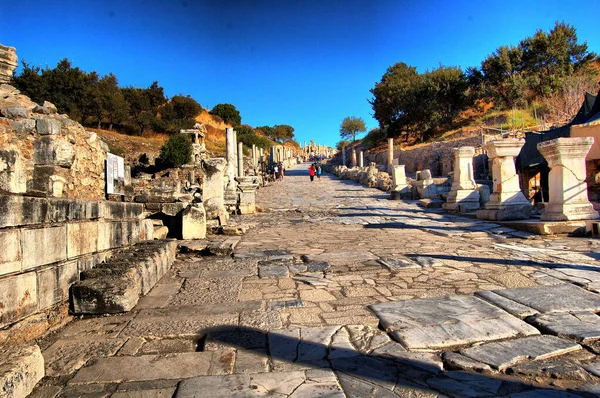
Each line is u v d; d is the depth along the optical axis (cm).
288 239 871
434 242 786
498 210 1056
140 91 4925
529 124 3125
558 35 3950
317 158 7419
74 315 394
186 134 3141
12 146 678
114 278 415
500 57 4012
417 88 4544
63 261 384
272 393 247
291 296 446
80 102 3988
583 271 506
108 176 935
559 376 261
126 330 355
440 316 365
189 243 758
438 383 257
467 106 4381
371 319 365
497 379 261
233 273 561
